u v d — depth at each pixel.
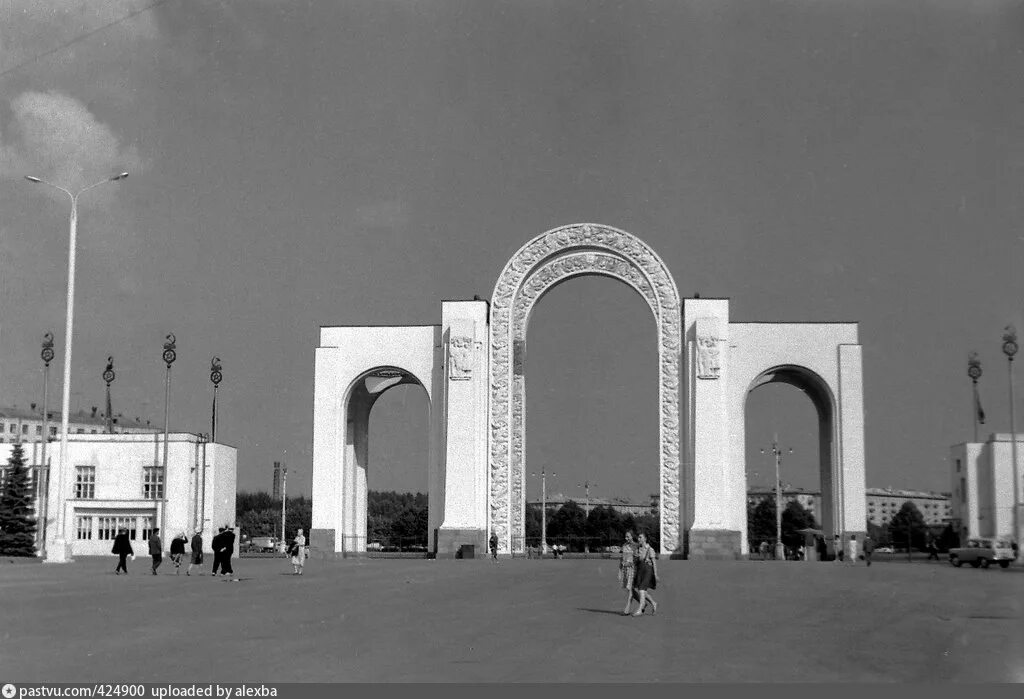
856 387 63.94
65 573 45.78
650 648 19.97
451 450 64.62
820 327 64.62
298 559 45.59
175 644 20.06
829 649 20.09
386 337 67.44
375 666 17.48
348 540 68.94
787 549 72.81
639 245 66.38
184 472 72.94
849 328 64.56
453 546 63.72
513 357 66.56
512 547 65.44
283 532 104.31
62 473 54.53
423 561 60.56
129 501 72.81
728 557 62.16
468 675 16.62
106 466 74.00
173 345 68.75
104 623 23.73
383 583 38.72
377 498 175.00
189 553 72.31
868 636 22.19
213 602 29.44
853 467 63.25
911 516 98.81
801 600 31.34
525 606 28.83
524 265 66.94
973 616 26.50
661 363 65.38
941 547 76.38
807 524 131.88
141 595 32.06
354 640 20.78
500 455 65.69
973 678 16.97
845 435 63.59
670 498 64.31
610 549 80.69
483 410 65.81
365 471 71.94
